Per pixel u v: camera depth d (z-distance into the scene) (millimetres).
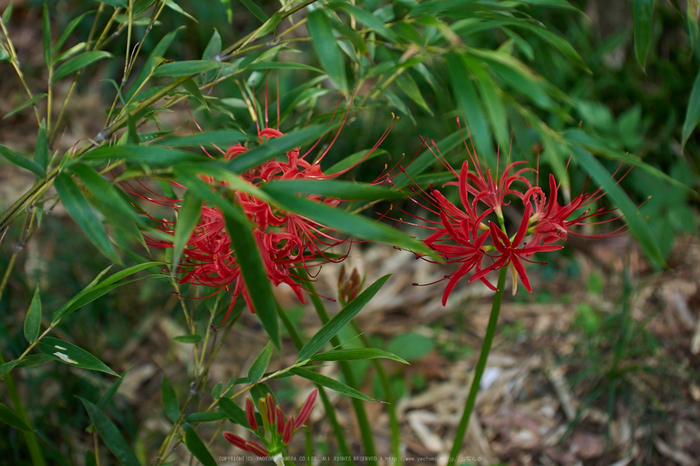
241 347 1386
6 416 657
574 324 1313
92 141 610
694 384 1169
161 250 1385
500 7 646
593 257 1512
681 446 1079
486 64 573
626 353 1155
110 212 554
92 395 1086
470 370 1295
